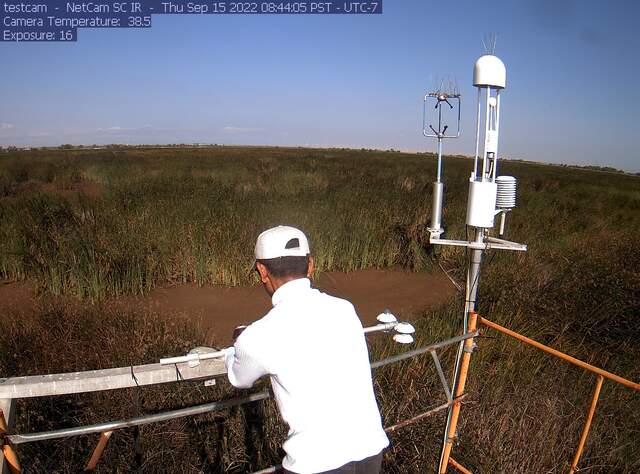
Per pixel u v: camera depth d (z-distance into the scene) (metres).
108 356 3.86
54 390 1.73
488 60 2.47
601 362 4.76
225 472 2.93
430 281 7.59
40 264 6.51
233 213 8.84
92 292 6.00
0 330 4.18
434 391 3.78
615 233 10.04
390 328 2.42
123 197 11.00
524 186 18.97
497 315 5.35
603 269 6.85
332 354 1.68
